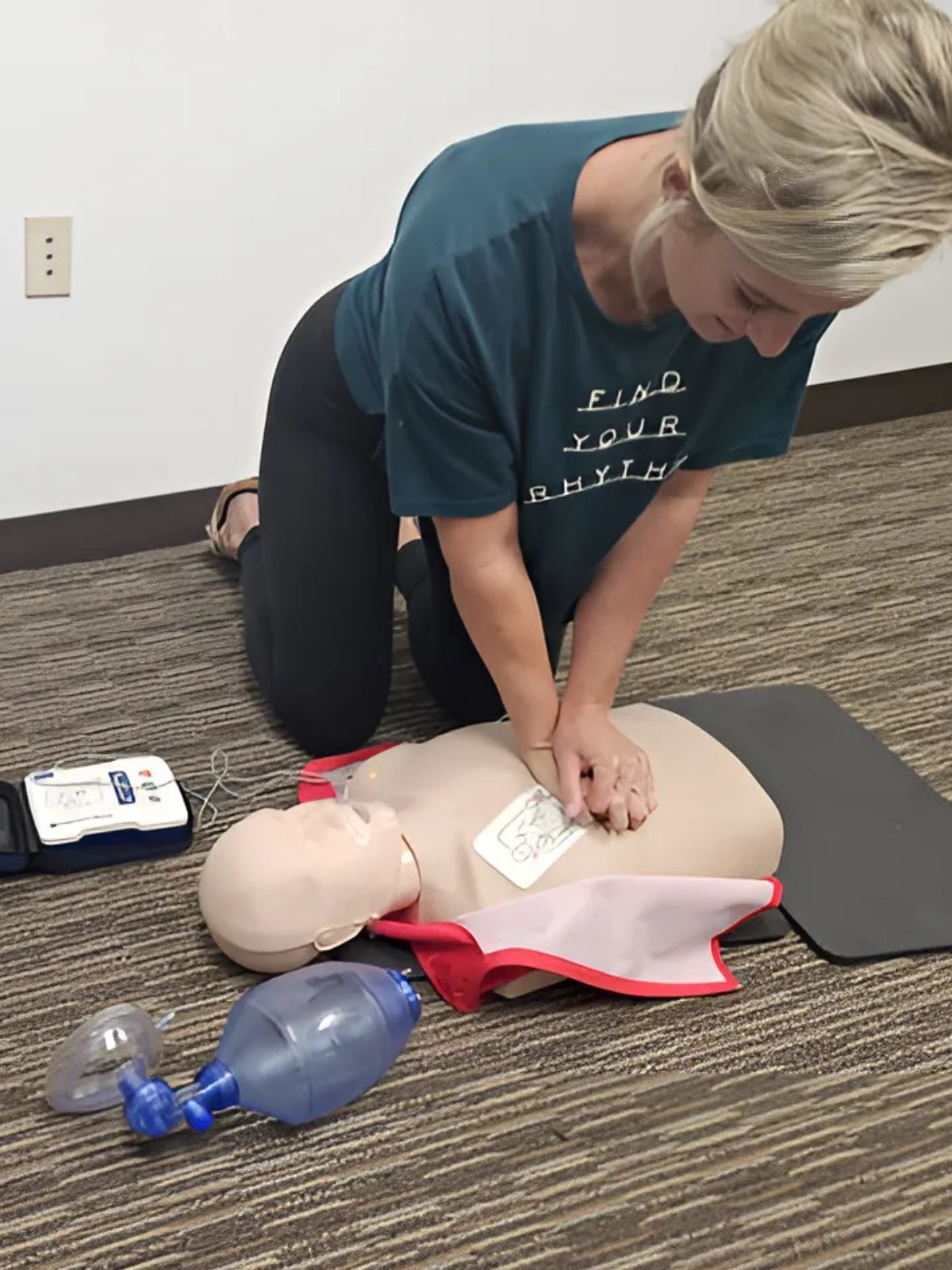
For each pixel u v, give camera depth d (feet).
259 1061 3.81
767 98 3.00
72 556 6.53
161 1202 3.71
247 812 5.09
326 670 5.20
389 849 4.33
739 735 5.53
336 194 6.55
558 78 6.81
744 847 4.67
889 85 2.91
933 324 8.73
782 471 7.88
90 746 5.34
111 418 6.56
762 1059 4.28
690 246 3.38
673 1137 4.01
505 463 4.24
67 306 6.20
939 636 6.50
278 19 6.02
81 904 4.61
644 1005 4.42
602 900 4.36
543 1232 3.72
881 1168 3.98
